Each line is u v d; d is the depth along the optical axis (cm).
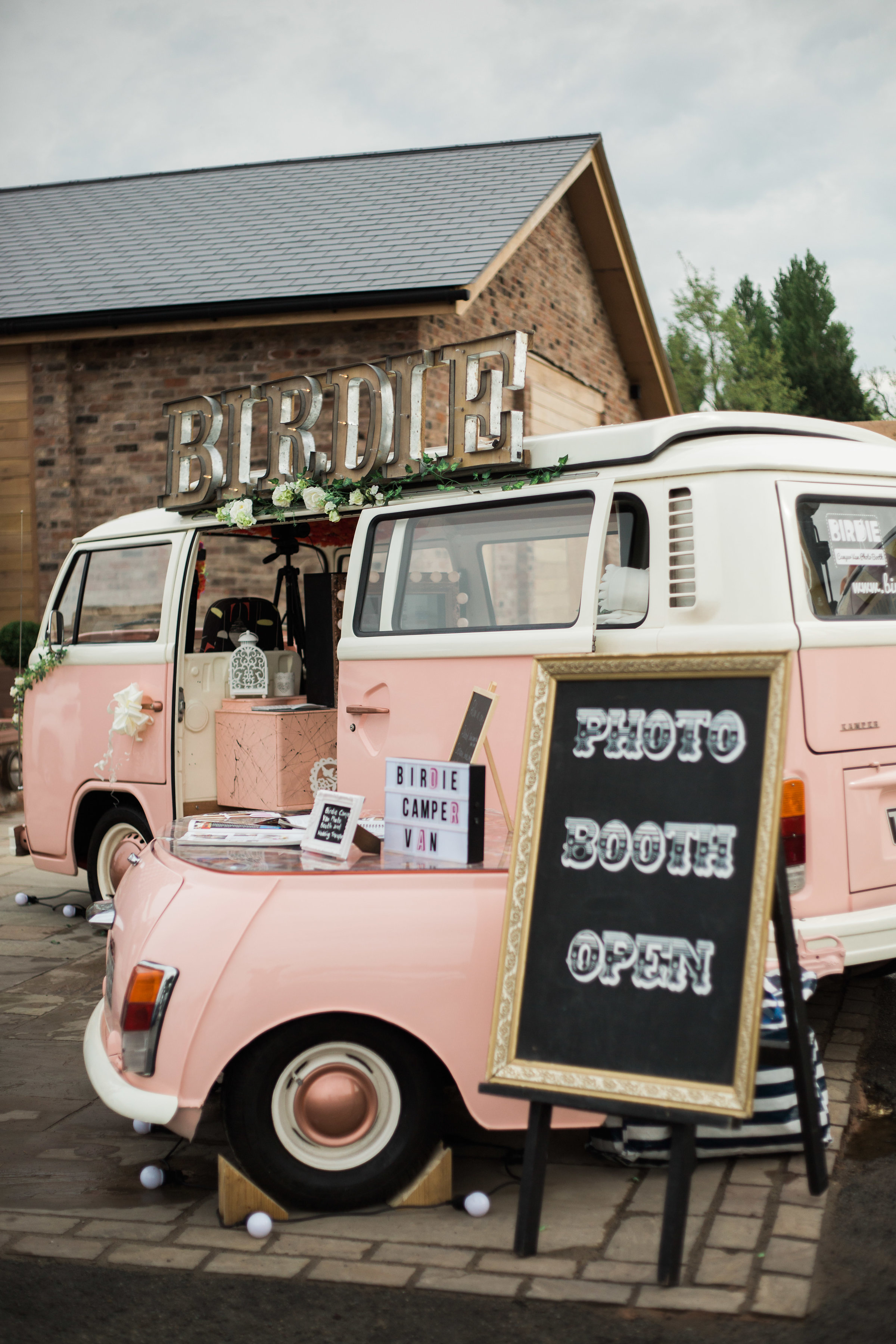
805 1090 282
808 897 382
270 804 582
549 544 448
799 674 384
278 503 528
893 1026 463
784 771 377
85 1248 312
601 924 291
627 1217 315
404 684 488
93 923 413
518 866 303
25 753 695
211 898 334
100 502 1084
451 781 349
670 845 288
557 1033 288
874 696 402
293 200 1259
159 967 325
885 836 402
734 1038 268
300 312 971
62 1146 381
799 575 392
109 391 1076
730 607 391
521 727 445
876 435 478
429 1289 285
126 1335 272
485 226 1061
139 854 407
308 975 319
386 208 1173
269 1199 322
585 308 1287
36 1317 279
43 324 1034
